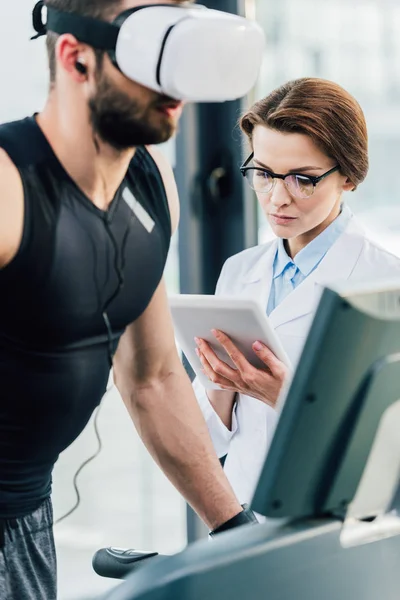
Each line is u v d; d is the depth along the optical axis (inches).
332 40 134.8
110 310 62.1
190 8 55.5
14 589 63.3
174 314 91.0
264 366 89.4
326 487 44.2
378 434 44.8
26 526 64.1
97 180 59.3
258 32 55.5
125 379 72.9
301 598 43.1
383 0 133.6
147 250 63.8
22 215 56.6
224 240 142.4
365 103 135.2
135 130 55.9
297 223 91.4
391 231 137.2
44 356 59.4
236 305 85.7
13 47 125.0
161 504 141.9
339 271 94.6
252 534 43.3
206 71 53.6
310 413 42.6
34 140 58.5
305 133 87.5
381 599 45.3
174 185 69.3
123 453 139.3
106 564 66.5
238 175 140.0
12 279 57.1
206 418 97.5
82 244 59.0
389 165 135.9
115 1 54.0
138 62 53.2
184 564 41.3
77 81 56.4
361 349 42.4
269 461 43.1
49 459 64.4
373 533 45.4
